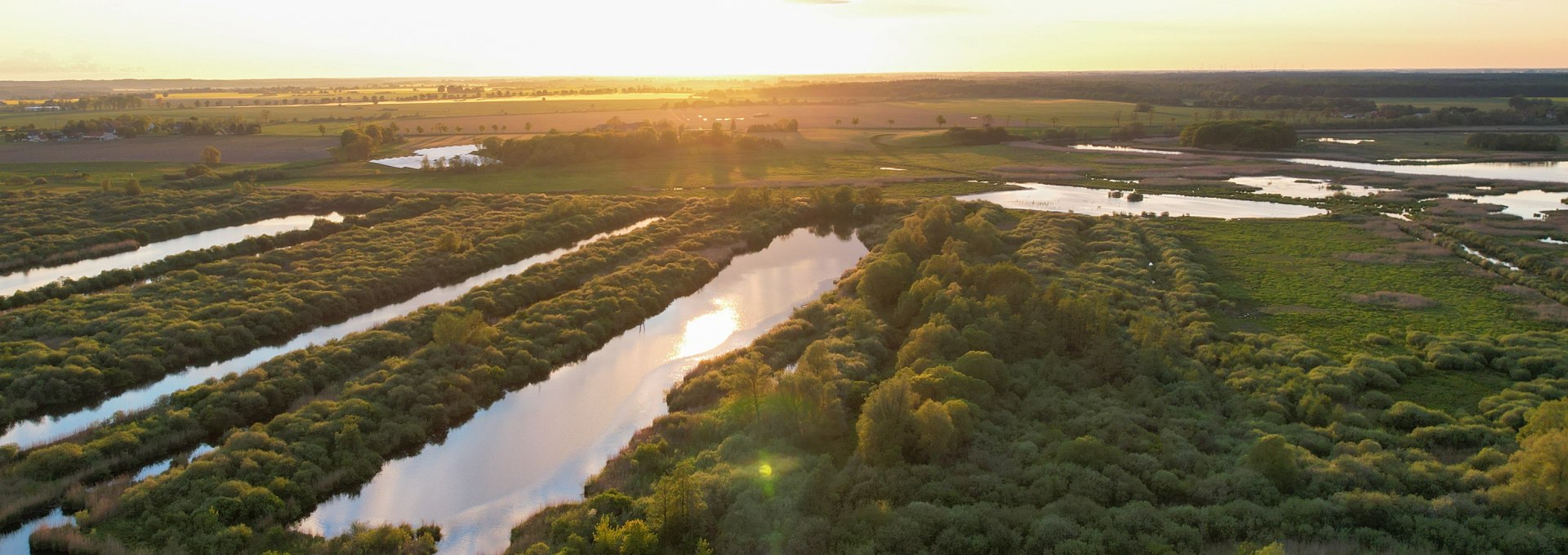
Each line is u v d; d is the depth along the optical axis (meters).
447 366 59.03
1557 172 168.12
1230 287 82.56
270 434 48.22
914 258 88.00
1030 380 53.53
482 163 178.75
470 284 91.31
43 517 41.66
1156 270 90.69
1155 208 133.12
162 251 107.06
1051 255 92.44
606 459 49.78
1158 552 33.59
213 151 178.12
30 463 44.78
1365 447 43.72
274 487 42.78
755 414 50.31
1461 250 97.62
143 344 63.78
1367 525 36.00
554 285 84.62
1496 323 69.50
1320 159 191.25
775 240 114.50
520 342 64.69
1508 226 111.56
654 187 153.50
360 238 105.12
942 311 63.22
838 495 40.06
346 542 39.12
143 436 48.75
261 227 123.06
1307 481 39.84
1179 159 190.12
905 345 58.91
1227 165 180.38
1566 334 64.25
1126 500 38.91
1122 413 48.16
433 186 155.12
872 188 132.75
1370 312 73.12
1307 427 47.06
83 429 51.81
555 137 191.62
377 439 49.06
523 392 59.81
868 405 44.59
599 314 73.25
